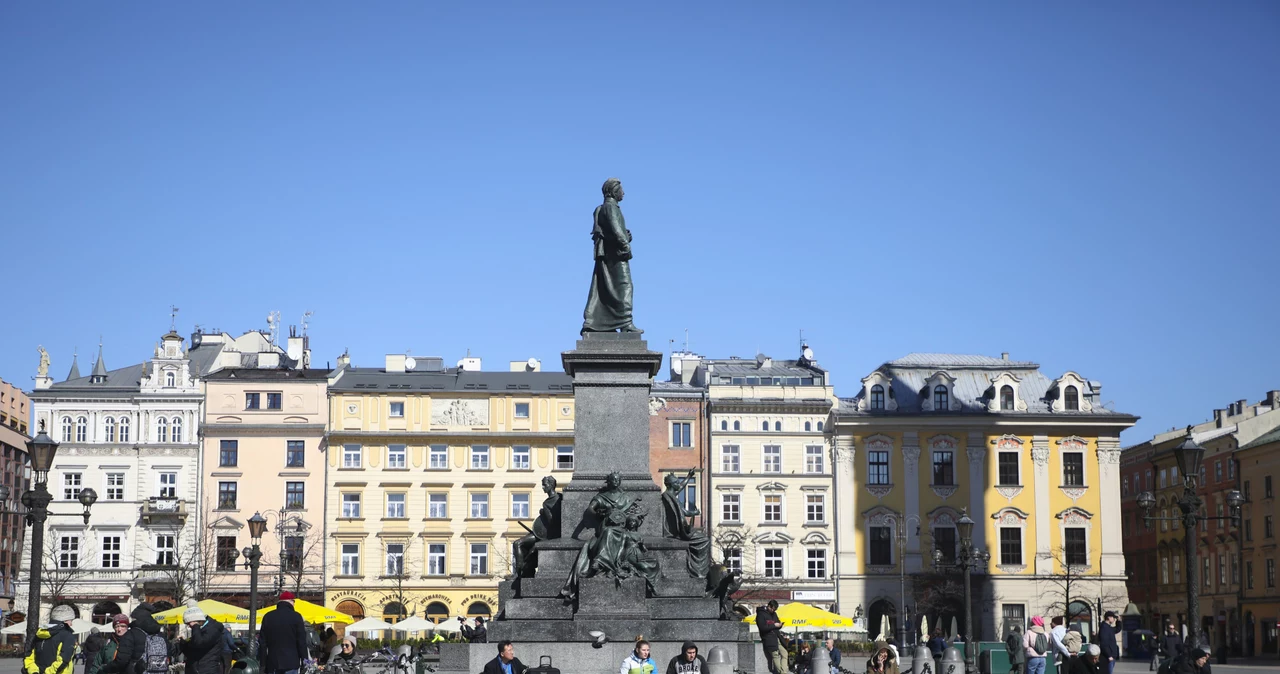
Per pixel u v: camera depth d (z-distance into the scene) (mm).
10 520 104062
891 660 36031
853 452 98938
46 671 22172
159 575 95688
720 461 98438
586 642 32719
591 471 36125
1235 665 77688
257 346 113000
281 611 26484
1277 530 93312
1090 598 98562
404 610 95500
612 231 37344
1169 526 111312
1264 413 100062
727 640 32875
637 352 36375
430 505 97625
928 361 104938
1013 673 45469
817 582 97438
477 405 98625
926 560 98062
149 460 97500
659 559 34938
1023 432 99938
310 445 97812
